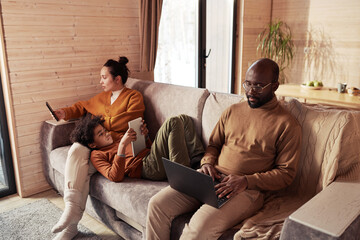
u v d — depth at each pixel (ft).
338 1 13.79
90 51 9.41
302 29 15.14
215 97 7.25
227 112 6.13
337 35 14.07
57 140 8.24
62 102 9.06
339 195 4.46
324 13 14.30
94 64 9.58
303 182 5.48
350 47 13.78
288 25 15.53
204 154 6.27
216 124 6.38
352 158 5.04
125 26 10.12
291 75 15.97
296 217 3.90
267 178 5.21
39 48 8.36
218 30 13.84
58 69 8.82
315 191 5.32
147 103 8.58
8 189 8.78
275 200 5.45
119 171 6.46
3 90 8.18
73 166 6.67
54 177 8.34
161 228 5.35
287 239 3.90
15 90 8.13
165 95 8.21
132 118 8.01
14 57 7.98
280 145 5.41
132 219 6.07
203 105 7.44
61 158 7.67
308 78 15.38
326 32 14.39
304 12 14.90
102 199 6.68
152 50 10.34
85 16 9.10
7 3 7.66
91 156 6.86
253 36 15.07
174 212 5.41
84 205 6.77
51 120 8.73
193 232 4.78
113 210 6.75
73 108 8.56
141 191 6.12
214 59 14.03
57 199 8.55
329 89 10.96
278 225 4.57
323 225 3.72
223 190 5.12
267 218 4.91
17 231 7.01
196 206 5.66
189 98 7.64
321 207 4.13
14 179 8.82
